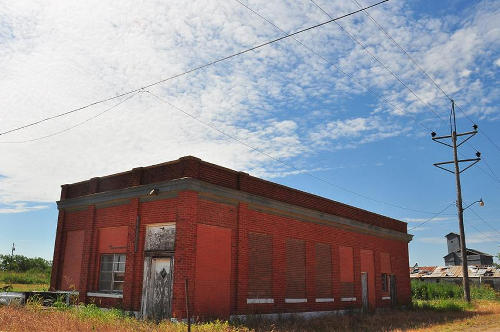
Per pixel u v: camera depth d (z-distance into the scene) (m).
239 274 18.20
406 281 32.94
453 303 30.69
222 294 17.45
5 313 13.94
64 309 16.77
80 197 21.72
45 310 16.16
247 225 19.19
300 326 18.16
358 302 26.39
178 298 15.72
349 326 19.12
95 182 21.48
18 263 68.19
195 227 16.69
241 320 17.67
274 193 21.23
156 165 18.41
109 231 20.08
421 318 22.75
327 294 23.95
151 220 17.97
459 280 62.16
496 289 57.38
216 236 17.69
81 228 21.77
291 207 21.86
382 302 29.23
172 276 16.77
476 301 36.62
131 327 13.61
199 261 16.73
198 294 16.44
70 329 12.56
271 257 20.48
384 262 30.59
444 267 68.00
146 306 17.12
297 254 22.33
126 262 18.22
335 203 26.11
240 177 19.25
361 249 28.11
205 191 17.22
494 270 62.00
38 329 12.20
